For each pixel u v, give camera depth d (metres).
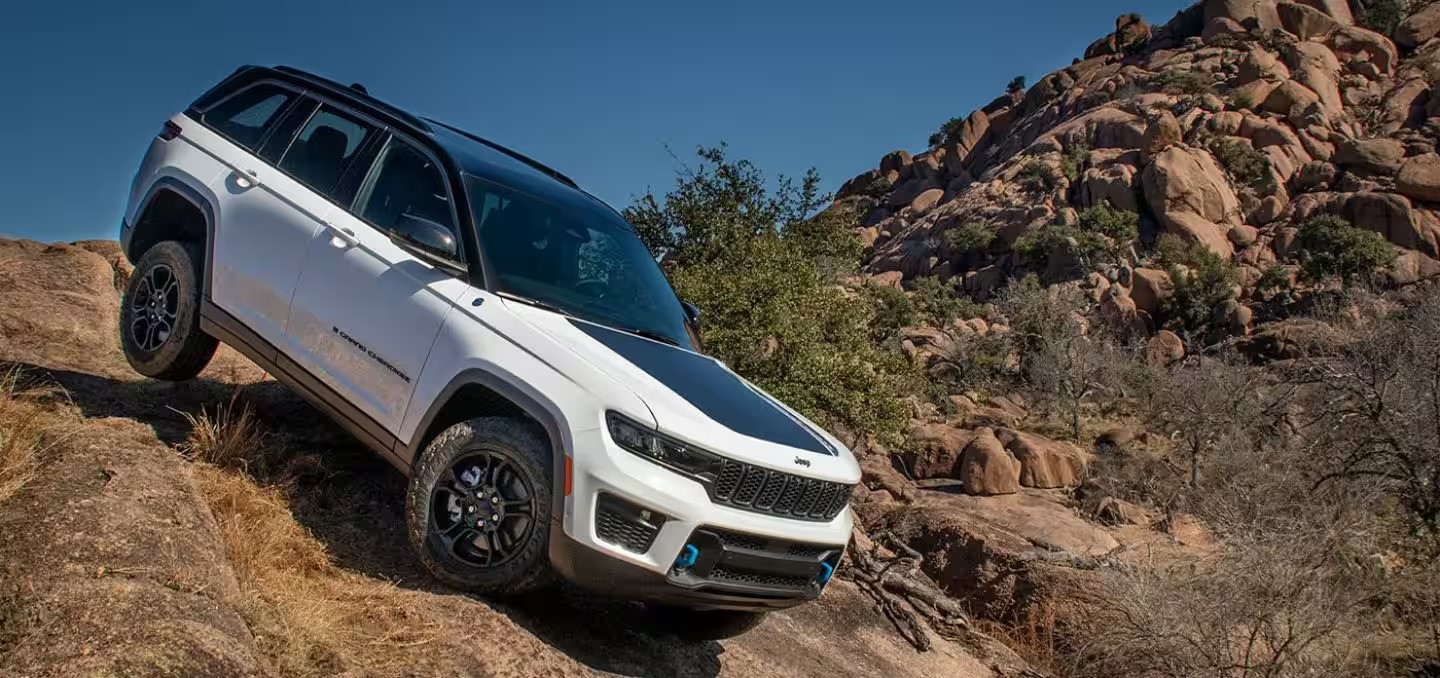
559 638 4.29
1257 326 69.38
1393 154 84.75
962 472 22.95
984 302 91.31
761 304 14.46
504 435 3.99
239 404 5.59
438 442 4.13
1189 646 10.52
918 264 104.06
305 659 3.27
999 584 14.19
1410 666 11.35
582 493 3.79
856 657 7.01
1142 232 87.50
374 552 4.43
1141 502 22.89
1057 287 76.06
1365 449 18.81
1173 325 72.12
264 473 4.70
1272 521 15.39
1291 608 10.46
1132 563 14.07
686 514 3.84
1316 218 77.81
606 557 3.78
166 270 5.25
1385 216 77.19
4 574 2.95
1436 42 106.12
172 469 3.89
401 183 4.81
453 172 4.77
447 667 3.56
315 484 4.84
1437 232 75.44
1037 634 13.00
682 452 3.88
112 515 3.33
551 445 3.93
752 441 4.10
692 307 5.71
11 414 4.01
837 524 4.51
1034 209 95.25
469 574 4.05
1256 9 116.44
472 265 4.44
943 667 7.98
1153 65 116.31
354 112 5.14
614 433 3.85
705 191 18.23
